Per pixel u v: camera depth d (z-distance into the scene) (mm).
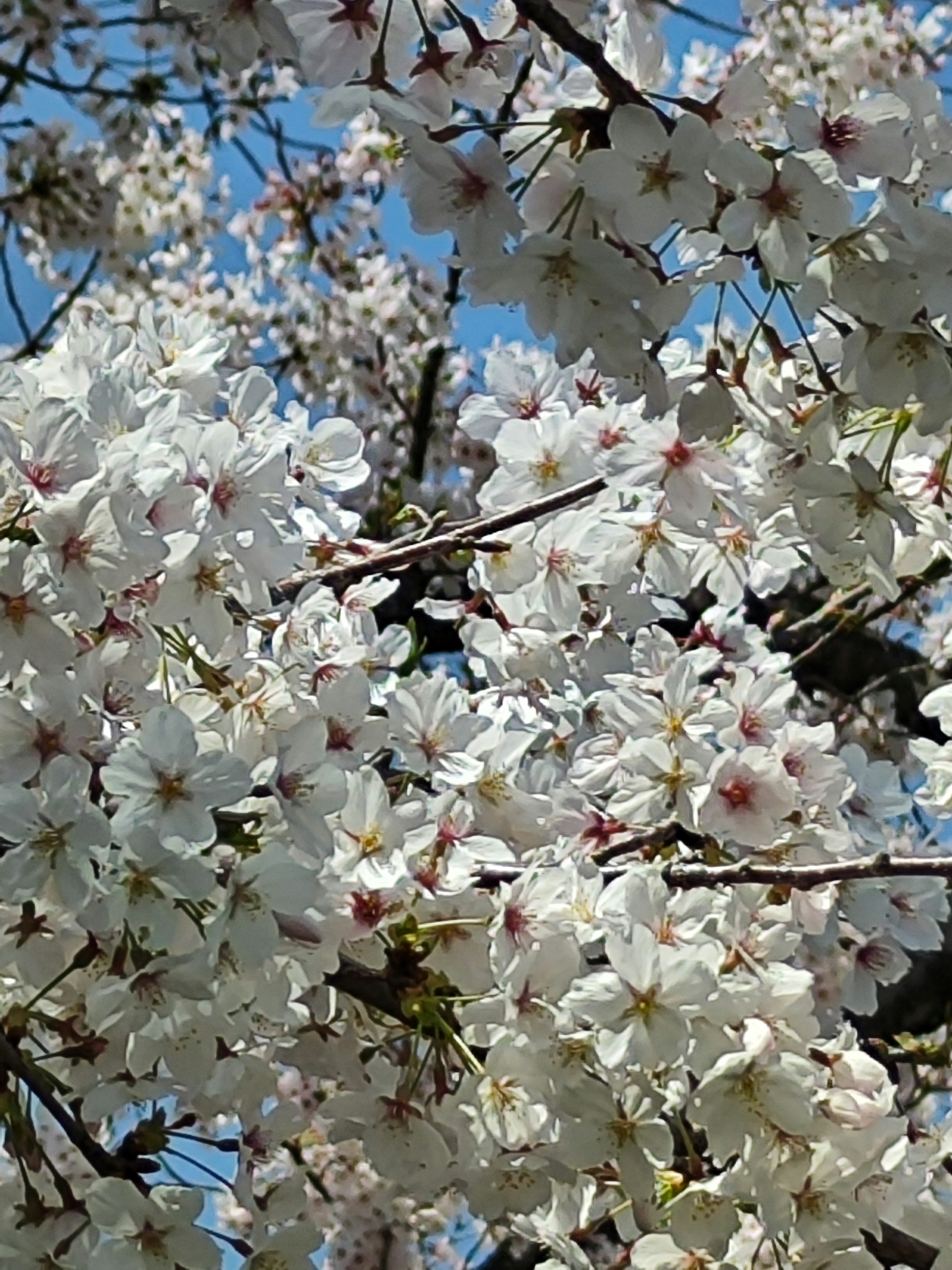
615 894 688
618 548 854
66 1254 636
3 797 606
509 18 624
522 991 673
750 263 607
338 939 676
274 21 603
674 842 785
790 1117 650
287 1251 686
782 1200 656
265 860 633
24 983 663
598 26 696
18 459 620
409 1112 703
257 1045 725
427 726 740
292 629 741
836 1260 670
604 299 591
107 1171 652
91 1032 667
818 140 590
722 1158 653
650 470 774
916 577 1002
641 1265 691
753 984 669
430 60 611
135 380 692
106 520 621
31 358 842
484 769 751
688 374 665
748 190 577
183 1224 640
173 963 626
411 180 589
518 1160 682
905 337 606
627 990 645
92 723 633
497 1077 672
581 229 594
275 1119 716
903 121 591
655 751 766
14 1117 643
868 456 696
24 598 621
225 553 672
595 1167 676
